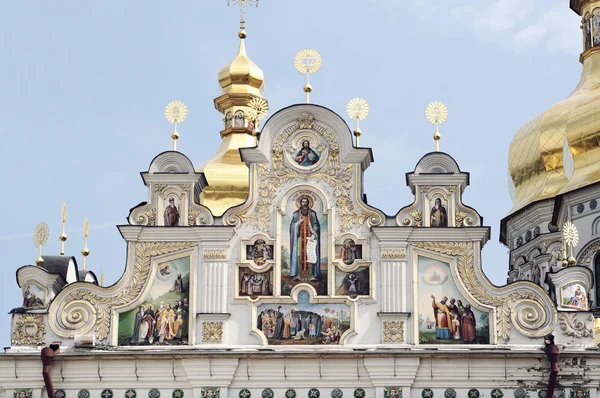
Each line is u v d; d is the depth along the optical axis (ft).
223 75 267.39
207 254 189.26
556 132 252.21
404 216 190.39
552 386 180.86
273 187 192.34
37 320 187.42
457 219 189.78
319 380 183.11
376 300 187.21
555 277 188.75
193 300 187.73
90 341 185.78
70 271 198.59
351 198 191.42
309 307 187.21
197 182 192.54
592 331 185.06
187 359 183.73
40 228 194.90
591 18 266.98
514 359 183.11
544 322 185.78
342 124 193.67
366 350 184.14
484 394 182.39
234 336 186.29
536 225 251.39
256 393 182.91
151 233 190.19
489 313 186.39
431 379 182.70
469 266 188.03
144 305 187.93
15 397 183.93
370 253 188.96
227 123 266.77
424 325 186.19
